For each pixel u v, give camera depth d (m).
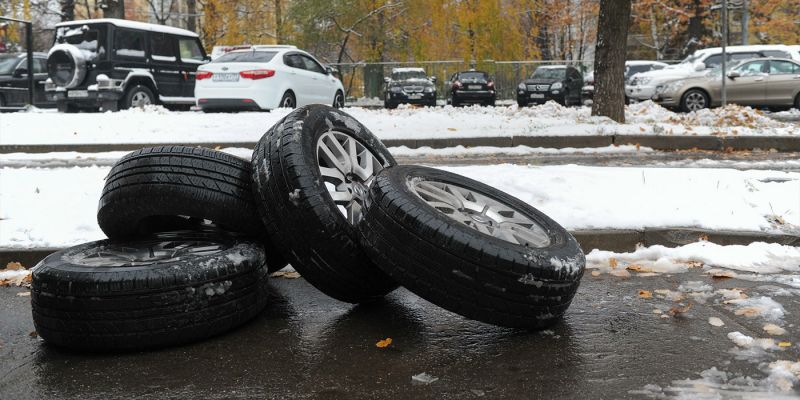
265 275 4.32
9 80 23.98
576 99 31.47
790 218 6.03
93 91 18.61
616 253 5.61
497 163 10.43
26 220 6.06
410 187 4.29
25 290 4.95
